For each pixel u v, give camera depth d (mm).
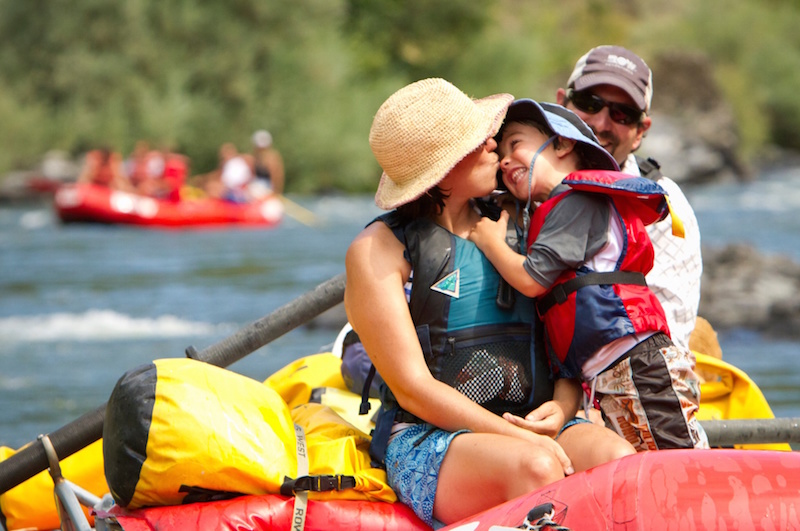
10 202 92125
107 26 102188
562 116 10523
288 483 9391
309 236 70562
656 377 9602
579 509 8070
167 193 78688
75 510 10375
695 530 7660
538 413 9602
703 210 83125
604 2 161125
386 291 9680
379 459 10078
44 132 98562
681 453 8219
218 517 9180
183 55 105438
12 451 12859
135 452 9352
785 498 7742
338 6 113500
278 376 13984
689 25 154000
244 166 79125
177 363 9875
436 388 9469
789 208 84875
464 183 9930
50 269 54312
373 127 9938
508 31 138000
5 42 101438
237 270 54219
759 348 33469
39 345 35750
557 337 9805
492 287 9789
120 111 100875
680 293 12875
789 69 149625
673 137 113438
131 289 48125
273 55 108500
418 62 125438
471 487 9172
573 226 9648
